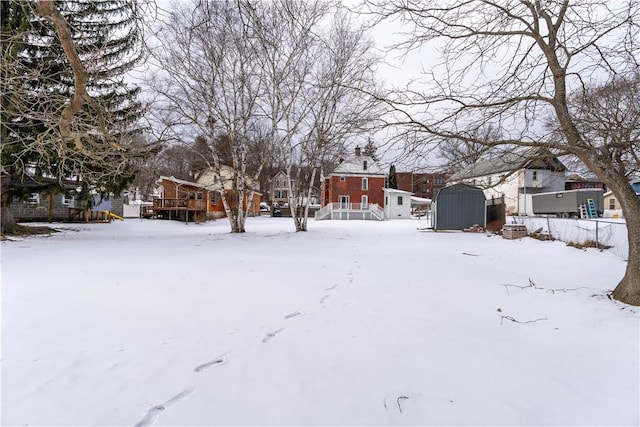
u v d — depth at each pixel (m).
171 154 15.70
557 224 13.57
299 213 17.70
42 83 6.98
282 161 15.98
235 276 6.00
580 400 2.29
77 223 20.16
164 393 2.34
